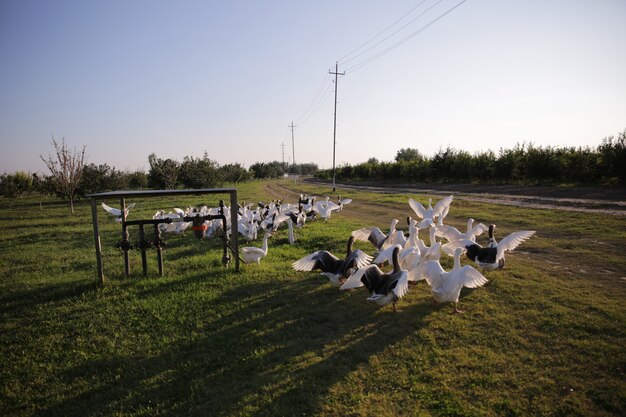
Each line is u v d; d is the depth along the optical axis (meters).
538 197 25.36
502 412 4.89
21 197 56.66
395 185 51.28
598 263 10.34
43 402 5.88
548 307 7.65
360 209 26.02
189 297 9.57
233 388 5.84
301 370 6.14
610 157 27.12
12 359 7.13
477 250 9.27
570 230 14.36
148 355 6.96
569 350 6.09
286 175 153.50
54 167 30.16
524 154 36.50
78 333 8.04
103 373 6.51
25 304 9.73
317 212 22.39
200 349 7.04
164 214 21.80
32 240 19.09
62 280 11.53
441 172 47.78
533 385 5.34
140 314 8.73
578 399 5.01
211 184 47.91
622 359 5.73
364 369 6.05
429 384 5.56
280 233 17.67
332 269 9.03
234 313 8.49
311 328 7.59
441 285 7.62
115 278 11.45
